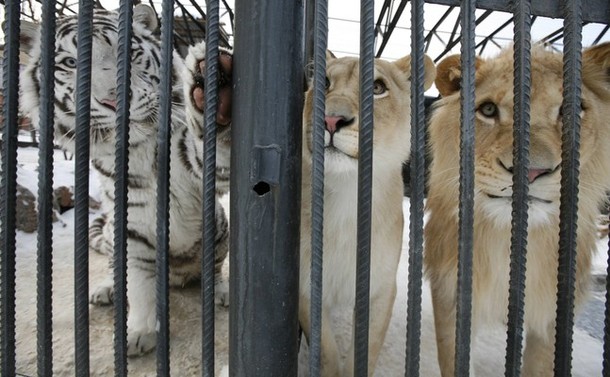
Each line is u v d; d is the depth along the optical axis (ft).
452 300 7.07
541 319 6.95
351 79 6.91
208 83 4.01
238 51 3.86
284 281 3.92
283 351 3.98
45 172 4.23
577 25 3.86
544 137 5.71
